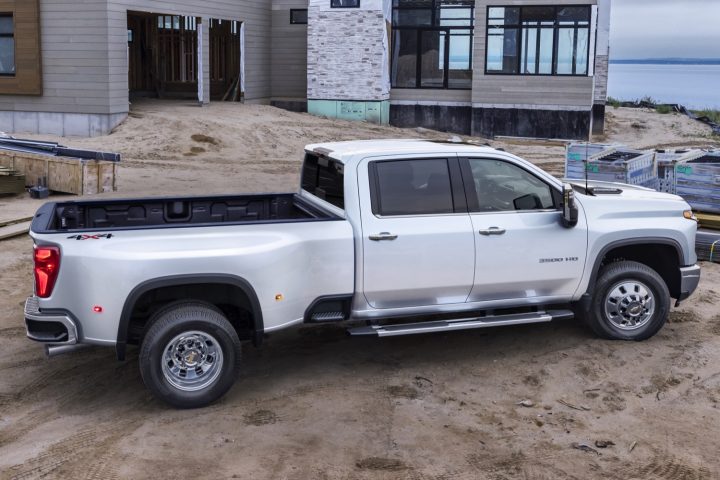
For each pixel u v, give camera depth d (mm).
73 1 21578
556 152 23641
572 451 5109
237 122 23219
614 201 6965
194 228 5707
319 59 27984
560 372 6449
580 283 6840
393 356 6875
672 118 33469
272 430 5383
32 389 6109
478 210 6488
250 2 28031
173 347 5621
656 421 5574
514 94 27109
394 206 6273
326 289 6121
